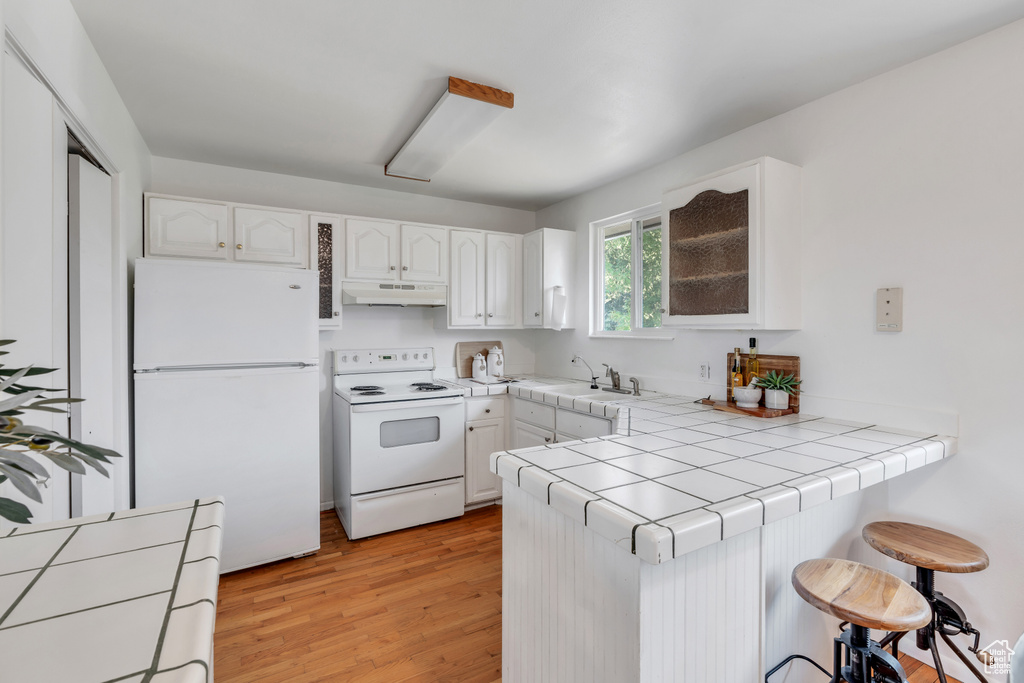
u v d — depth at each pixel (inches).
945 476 68.5
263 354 94.9
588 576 45.1
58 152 54.1
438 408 120.6
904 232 72.4
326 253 117.8
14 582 25.5
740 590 46.6
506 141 101.3
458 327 134.6
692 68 73.3
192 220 101.9
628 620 40.1
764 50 68.3
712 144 101.6
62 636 20.9
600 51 68.7
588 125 93.0
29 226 46.6
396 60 71.2
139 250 95.3
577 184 131.3
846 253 79.2
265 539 95.4
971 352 66.1
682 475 50.7
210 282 90.0
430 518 119.5
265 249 109.2
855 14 60.2
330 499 131.3
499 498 132.4
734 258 83.5
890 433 70.9
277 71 74.1
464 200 149.5
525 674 54.9
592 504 42.4
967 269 66.3
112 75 74.2
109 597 24.2
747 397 89.0
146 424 84.6
